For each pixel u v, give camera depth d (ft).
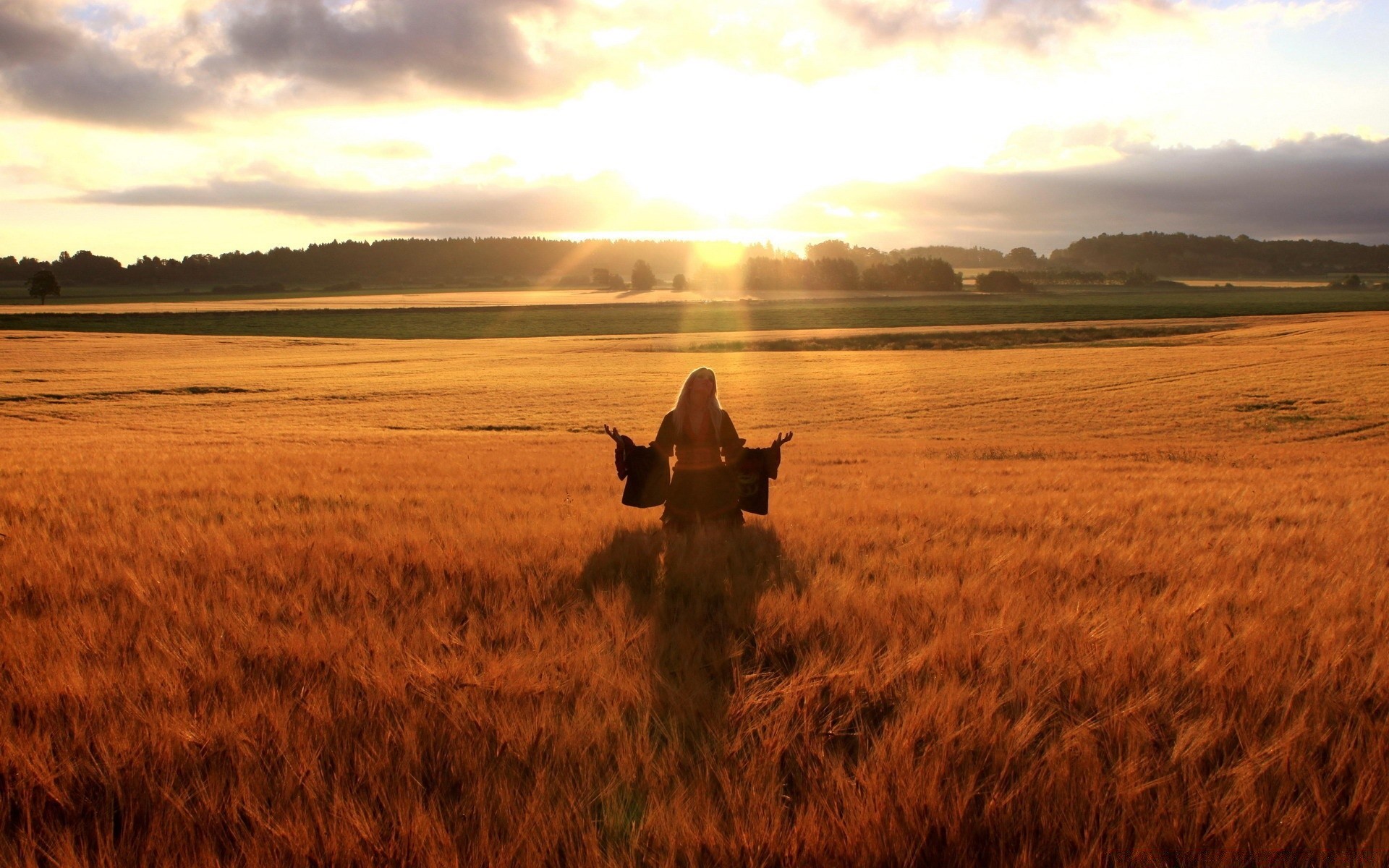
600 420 127.44
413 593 12.96
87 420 123.34
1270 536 19.95
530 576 14.14
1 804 6.82
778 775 7.57
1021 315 334.65
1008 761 7.47
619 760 7.57
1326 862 6.19
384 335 301.84
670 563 15.47
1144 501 28.55
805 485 38.83
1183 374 155.74
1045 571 15.34
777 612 11.92
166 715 8.11
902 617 11.72
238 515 22.29
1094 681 9.30
